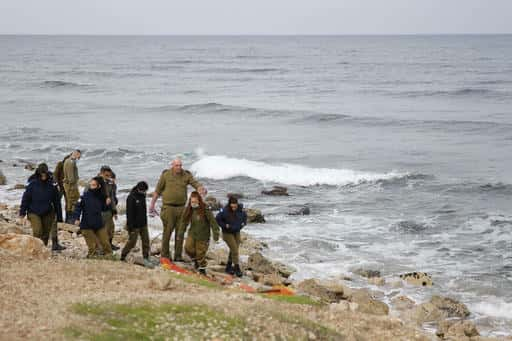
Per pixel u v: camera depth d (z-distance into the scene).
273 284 17.31
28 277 12.90
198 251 17.14
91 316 10.54
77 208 15.78
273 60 173.50
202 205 16.94
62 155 44.31
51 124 59.38
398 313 17.08
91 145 48.41
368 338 12.12
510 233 26.27
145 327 10.34
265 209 30.05
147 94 88.31
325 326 12.16
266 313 11.86
